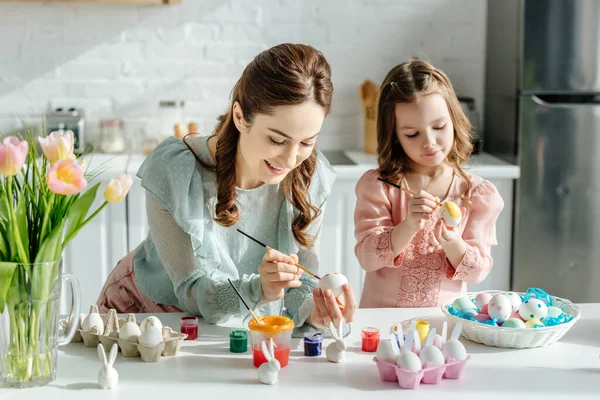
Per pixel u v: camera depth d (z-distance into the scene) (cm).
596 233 353
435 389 145
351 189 341
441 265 215
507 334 163
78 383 147
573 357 161
